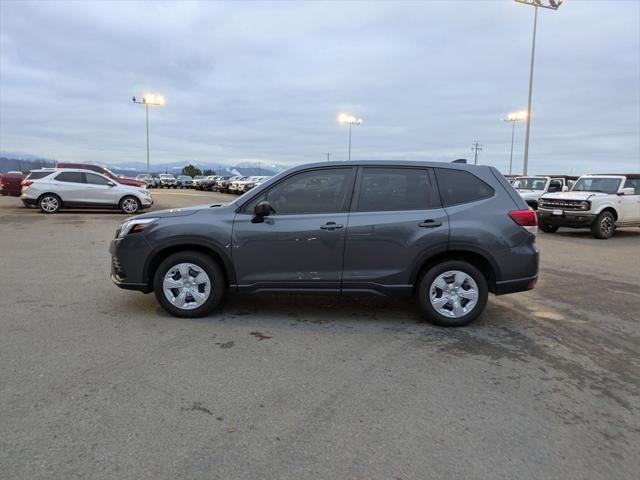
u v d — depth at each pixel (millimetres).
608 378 3799
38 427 2889
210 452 2682
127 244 5035
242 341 4453
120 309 5391
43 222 14750
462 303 4984
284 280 4973
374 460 2641
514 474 2541
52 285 6527
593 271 8484
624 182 14094
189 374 3697
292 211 4992
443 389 3539
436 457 2678
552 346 4508
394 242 4867
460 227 4855
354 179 5020
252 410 3166
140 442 2762
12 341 4320
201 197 32094
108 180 18016
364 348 4352
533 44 29859
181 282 5059
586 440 2889
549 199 14570
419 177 5031
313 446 2766
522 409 3258
